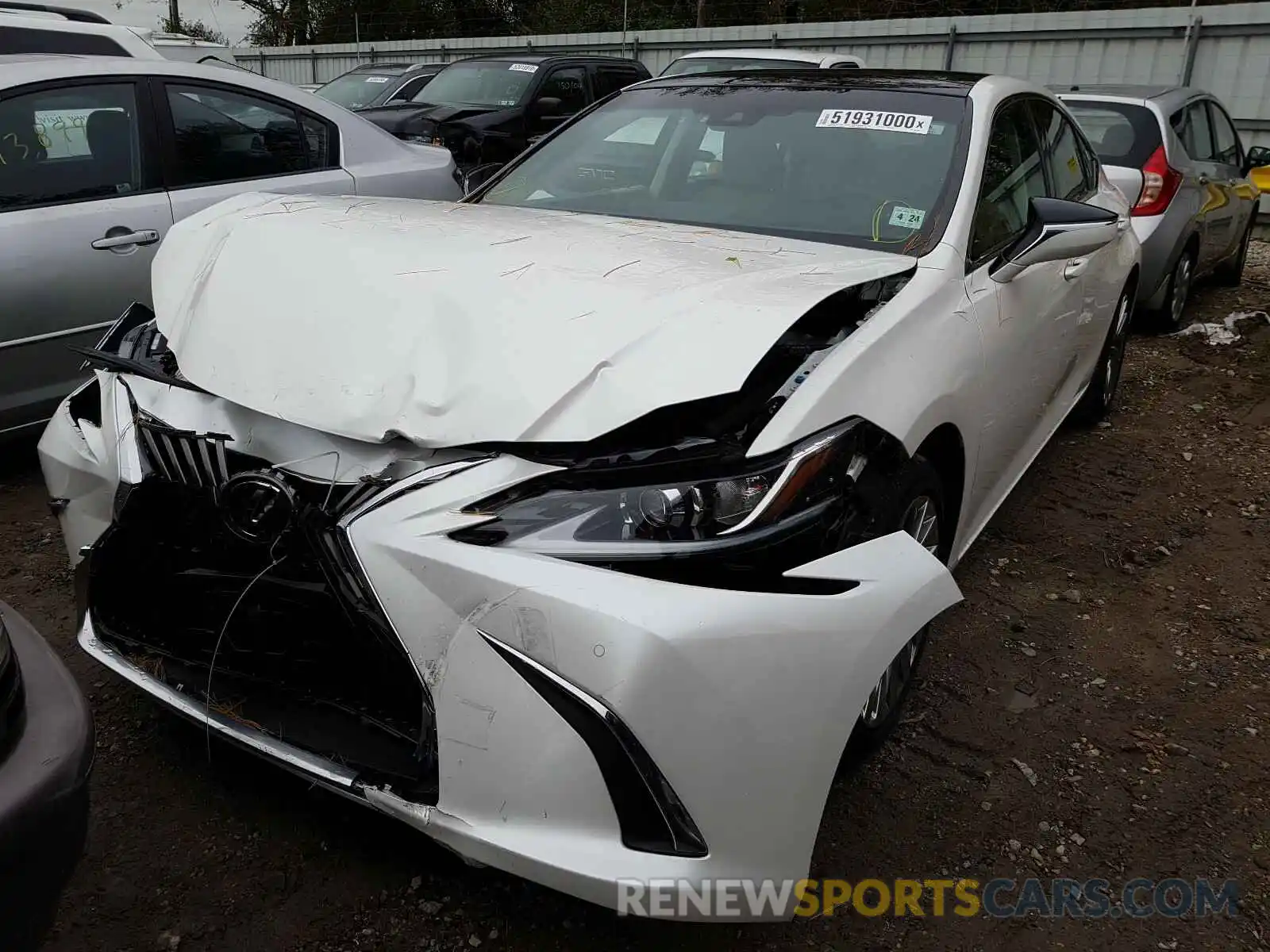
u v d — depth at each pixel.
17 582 3.36
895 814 2.46
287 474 2.06
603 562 1.80
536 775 1.74
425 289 2.22
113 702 2.75
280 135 4.94
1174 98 6.93
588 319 2.09
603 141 3.66
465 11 30.70
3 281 3.81
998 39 13.23
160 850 2.25
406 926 2.08
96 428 2.46
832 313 2.33
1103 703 2.94
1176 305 6.95
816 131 3.34
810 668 1.83
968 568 3.70
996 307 2.92
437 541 1.83
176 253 2.72
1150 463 4.78
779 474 1.92
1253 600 3.54
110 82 4.30
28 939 1.56
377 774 1.95
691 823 1.75
